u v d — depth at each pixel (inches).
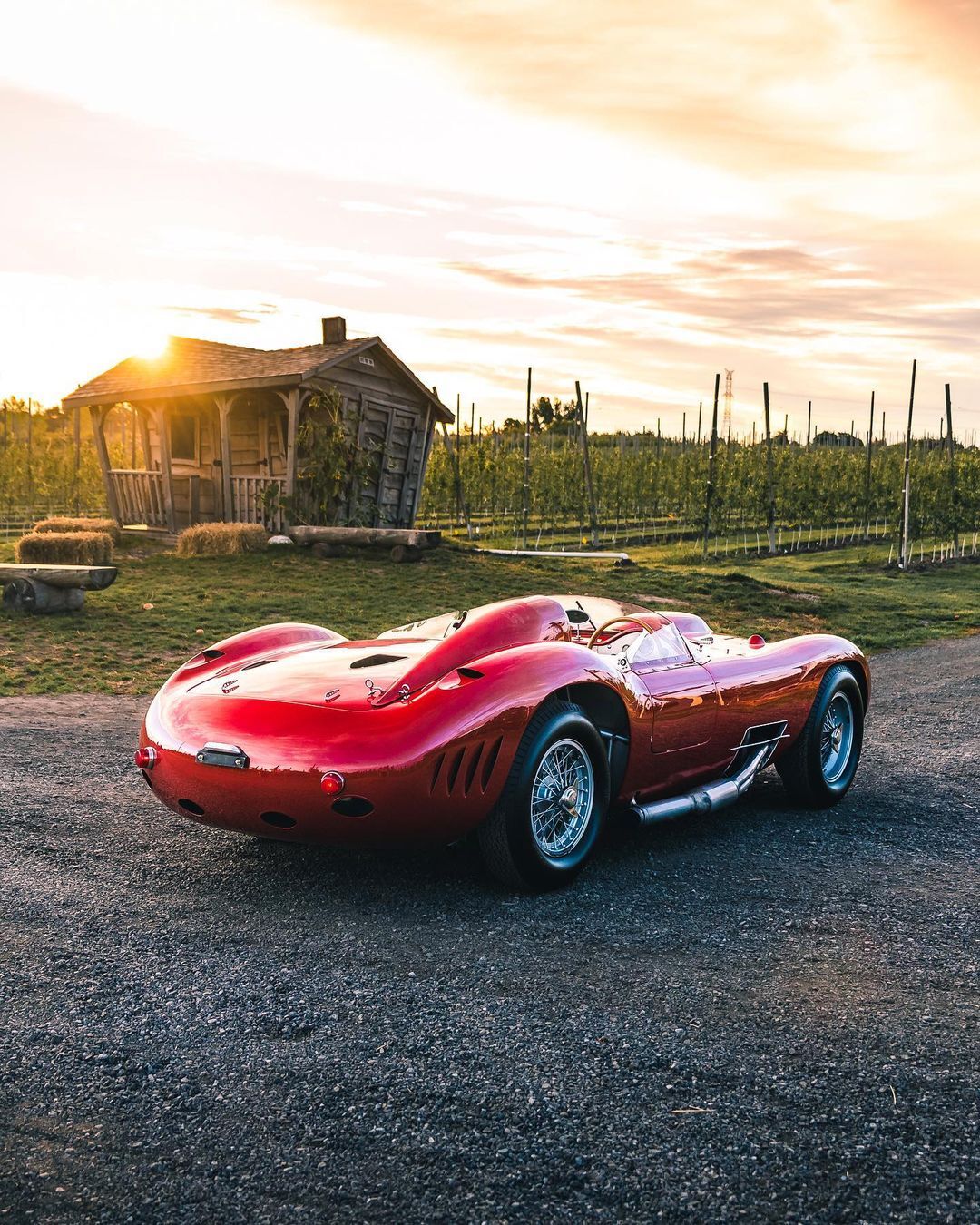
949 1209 80.1
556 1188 82.6
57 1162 86.2
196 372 751.1
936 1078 99.4
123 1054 104.3
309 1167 85.5
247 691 157.2
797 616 600.7
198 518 775.1
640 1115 92.8
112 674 362.6
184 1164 85.9
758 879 162.6
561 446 1999.3
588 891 155.0
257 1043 106.6
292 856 169.8
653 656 182.4
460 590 591.8
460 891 153.6
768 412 1160.2
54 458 1368.1
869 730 297.0
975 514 1199.6
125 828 183.9
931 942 135.9
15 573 466.3
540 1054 104.0
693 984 121.4
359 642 190.9
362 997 117.2
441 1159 86.4
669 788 183.9
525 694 146.8
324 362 691.4
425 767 137.4
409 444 815.1
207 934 136.2
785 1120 92.1
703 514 1096.8
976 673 407.5
